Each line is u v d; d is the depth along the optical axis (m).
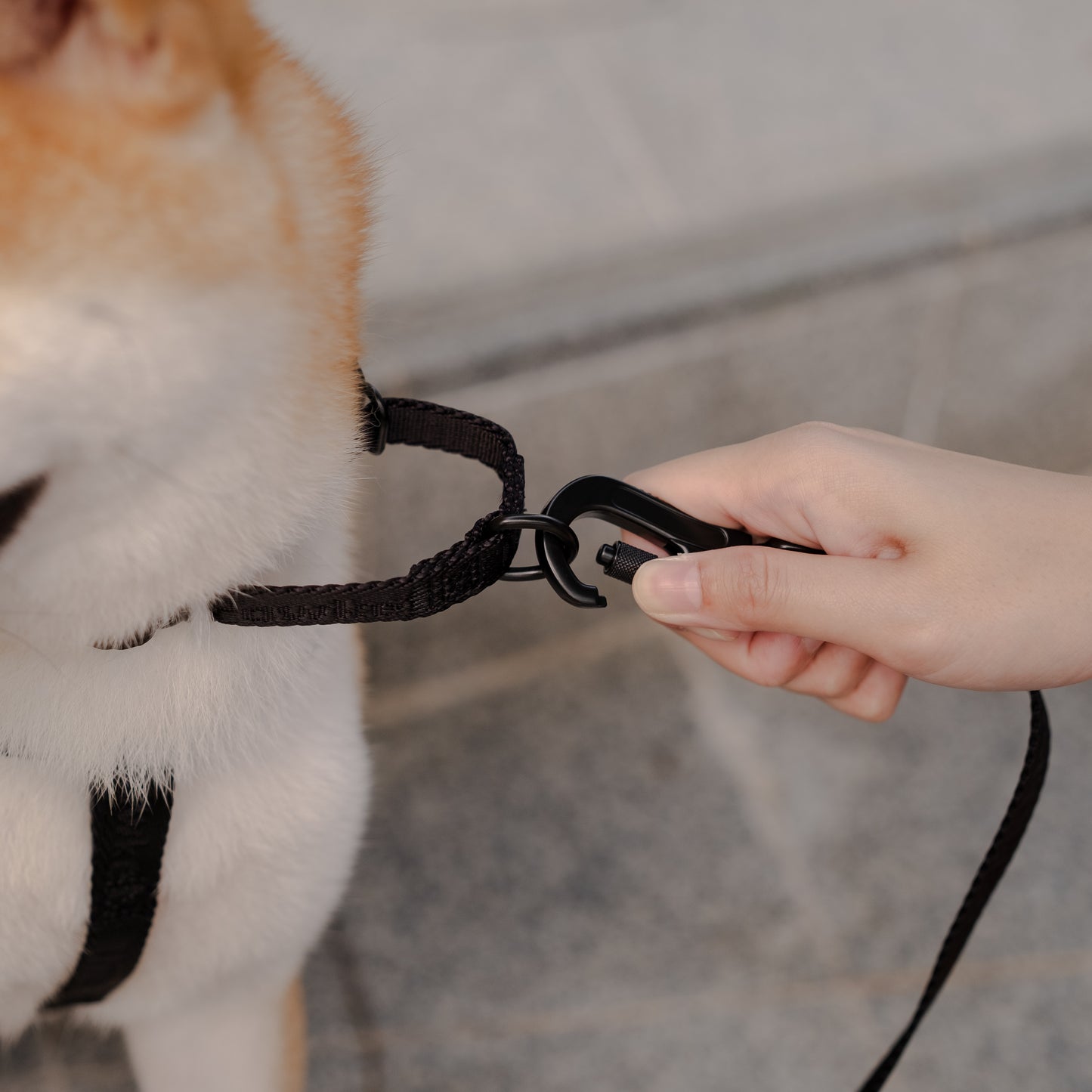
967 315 1.56
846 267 1.46
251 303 0.59
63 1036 1.24
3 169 0.51
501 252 1.46
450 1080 1.24
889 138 1.66
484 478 1.41
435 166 1.56
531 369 1.36
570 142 1.62
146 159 0.54
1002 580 0.82
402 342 1.33
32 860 0.73
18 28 0.51
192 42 0.53
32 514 0.59
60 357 0.54
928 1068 1.25
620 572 0.84
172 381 0.57
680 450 1.52
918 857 1.43
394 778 1.46
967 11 1.90
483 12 1.80
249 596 0.68
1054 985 1.32
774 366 1.50
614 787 1.48
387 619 0.69
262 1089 1.01
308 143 0.67
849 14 1.89
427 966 1.32
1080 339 1.65
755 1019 1.29
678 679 1.58
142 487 0.61
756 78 1.76
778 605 0.81
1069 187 1.57
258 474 0.64
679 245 1.48
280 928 0.89
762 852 1.43
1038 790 0.92
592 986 1.31
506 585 1.50
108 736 0.71
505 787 1.46
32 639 0.66
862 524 0.86
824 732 1.54
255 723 0.77
